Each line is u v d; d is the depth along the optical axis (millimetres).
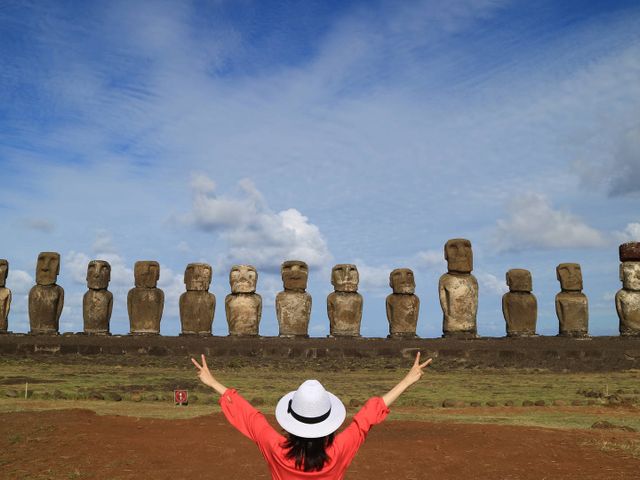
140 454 10812
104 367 29188
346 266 38531
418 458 11023
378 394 21328
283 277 38500
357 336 38125
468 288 37406
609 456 11336
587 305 37562
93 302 37125
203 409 17172
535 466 10602
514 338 35906
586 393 21250
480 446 11930
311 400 4168
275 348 33125
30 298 37000
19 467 9992
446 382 25750
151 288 37594
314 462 4168
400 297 37750
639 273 37531
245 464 10312
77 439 11664
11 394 19141
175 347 32844
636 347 32781
